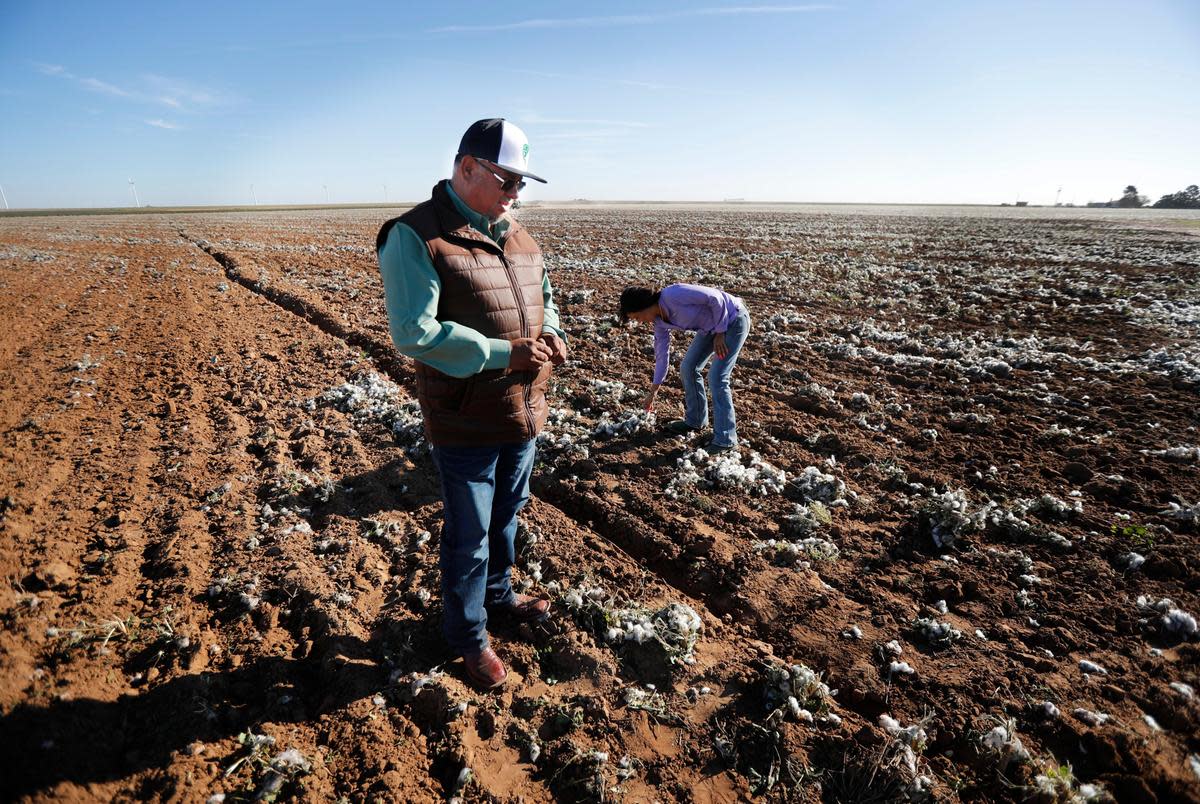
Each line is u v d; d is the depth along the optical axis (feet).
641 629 10.31
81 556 12.26
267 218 169.07
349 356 26.21
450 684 9.38
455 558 8.97
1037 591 11.65
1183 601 11.14
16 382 22.80
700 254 65.82
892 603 11.37
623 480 16.05
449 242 7.90
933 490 15.30
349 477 15.76
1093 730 8.59
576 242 81.56
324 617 10.63
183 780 7.78
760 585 11.93
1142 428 18.65
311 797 7.75
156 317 33.55
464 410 8.36
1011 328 32.53
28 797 7.25
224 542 12.85
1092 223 133.80
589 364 26.48
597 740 8.70
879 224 127.24
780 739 8.61
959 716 9.01
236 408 20.56
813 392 21.95
